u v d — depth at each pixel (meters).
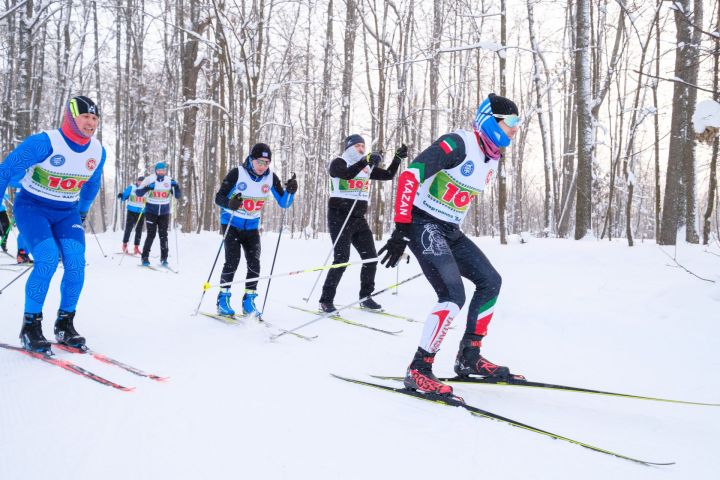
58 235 3.28
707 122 4.26
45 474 1.69
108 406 2.29
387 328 4.49
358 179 5.06
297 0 13.89
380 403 2.57
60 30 20.22
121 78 22.88
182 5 15.73
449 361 3.52
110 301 4.93
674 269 5.66
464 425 2.34
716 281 4.54
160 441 1.96
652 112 9.05
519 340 4.06
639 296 4.73
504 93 9.06
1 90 20.20
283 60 16.19
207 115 18.48
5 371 2.75
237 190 4.38
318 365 3.21
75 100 3.10
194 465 1.79
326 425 2.23
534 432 2.31
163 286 6.07
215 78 15.94
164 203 7.87
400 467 1.89
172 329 3.98
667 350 3.58
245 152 19.61
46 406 2.27
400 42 12.48
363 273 5.20
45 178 3.12
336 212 5.04
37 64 20.09
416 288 6.30
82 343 3.20
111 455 1.83
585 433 2.36
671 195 7.47
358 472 1.83
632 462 2.05
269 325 4.29
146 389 2.55
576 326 4.23
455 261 2.90
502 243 8.64
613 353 3.65
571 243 7.86
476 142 2.78
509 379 2.81
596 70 12.48
